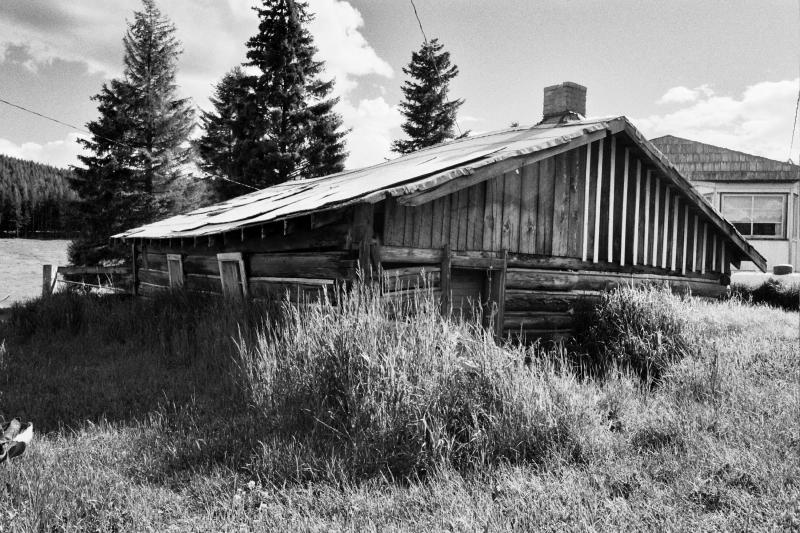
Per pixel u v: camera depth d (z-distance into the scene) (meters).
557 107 12.60
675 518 3.39
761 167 20.56
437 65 38.28
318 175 31.14
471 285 9.32
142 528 3.31
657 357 6.99
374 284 7.13
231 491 3.76
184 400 5.88
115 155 29.89
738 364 6.71
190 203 32.59
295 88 30.48
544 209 9.94
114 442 4.66
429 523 3.32
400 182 7.69
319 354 5.05
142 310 9.91
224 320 8.00
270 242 9.44
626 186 11.39
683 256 12.70
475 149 10.49
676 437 4.68
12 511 3.41
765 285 15.98
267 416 4.79
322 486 3.82
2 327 10.24
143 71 31.75
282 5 30.78
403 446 4.23
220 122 38.75
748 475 3.98
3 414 5.33
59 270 15.43
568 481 3.86
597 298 9.66
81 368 7.47
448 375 4.71
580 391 5.29
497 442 4.34
